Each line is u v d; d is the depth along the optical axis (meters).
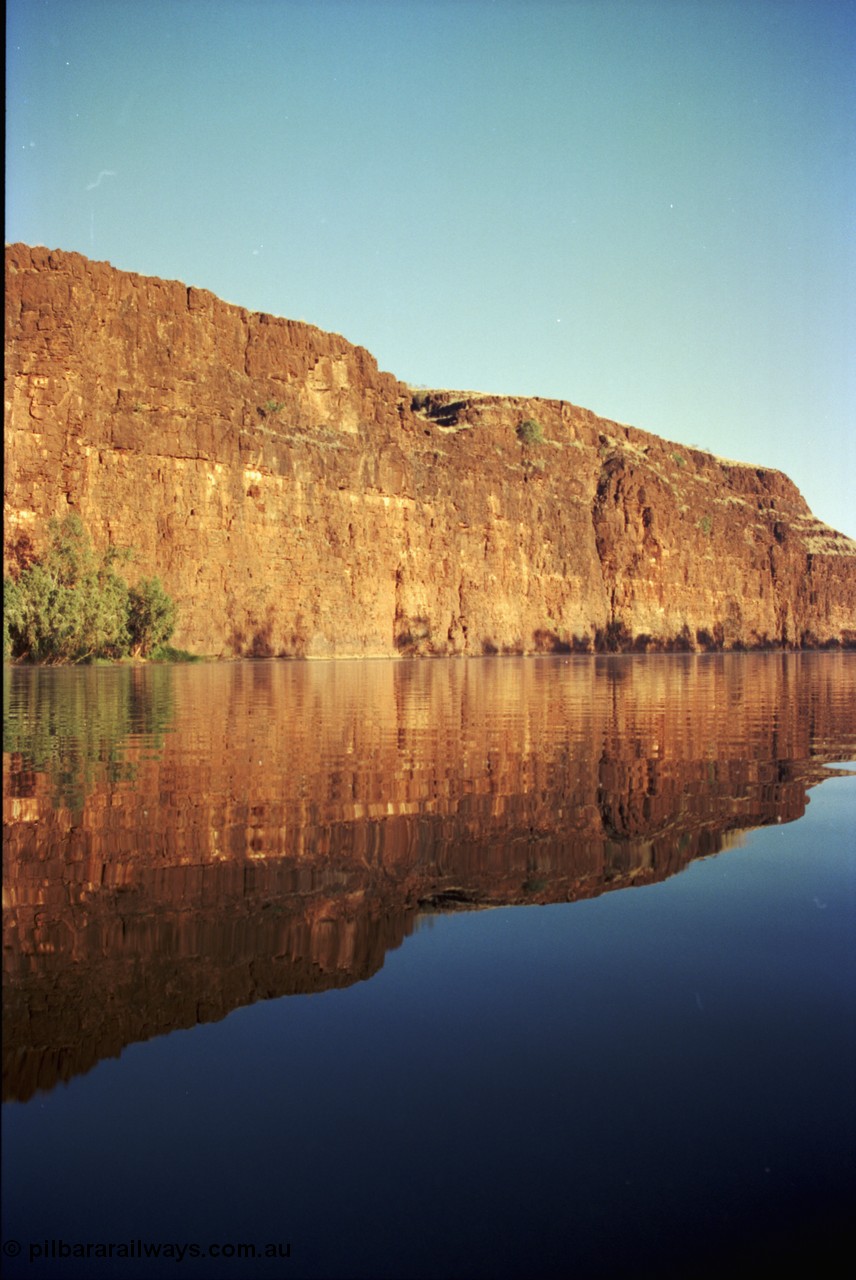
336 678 39.31
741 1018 4.14
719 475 151.50
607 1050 3.81
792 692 31.33
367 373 86.06
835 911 5.77
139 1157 3.04
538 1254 2.68
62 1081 3.44
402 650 84.56
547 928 5.38
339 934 5.16
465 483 95.50
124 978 4.41
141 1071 3.53
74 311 56.97
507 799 9.50
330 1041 3.83
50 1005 4.07
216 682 33.94
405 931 5.25
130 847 7.03
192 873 6.34
